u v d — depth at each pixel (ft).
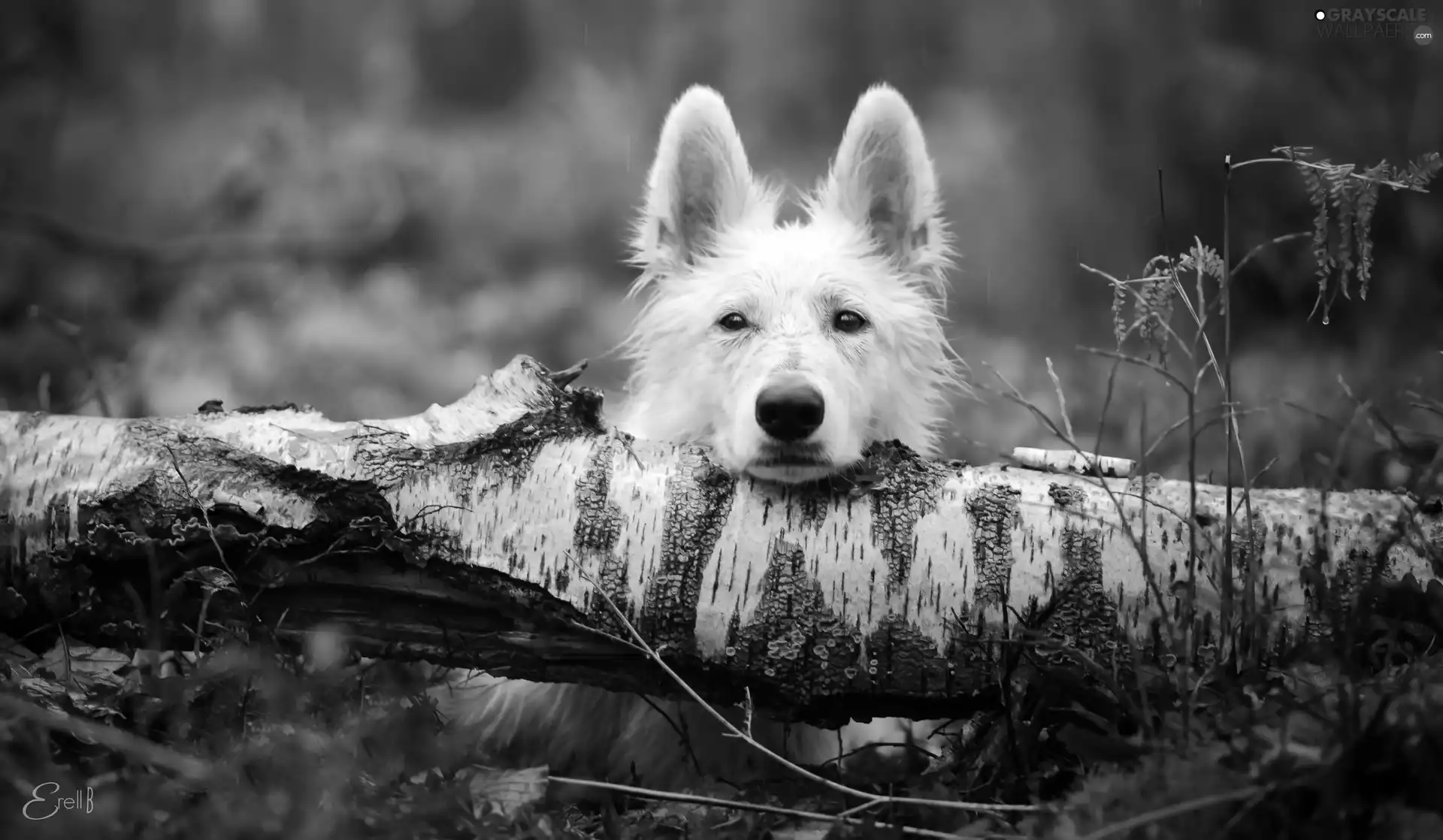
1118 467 18.49
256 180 63.46
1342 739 12.71
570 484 16.84
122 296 49.55
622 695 20.85
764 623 16.43
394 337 52.90
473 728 20.98
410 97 92.07
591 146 74.28
